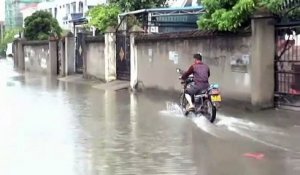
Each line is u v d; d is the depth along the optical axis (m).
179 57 17.77
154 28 24.66
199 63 13.20
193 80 13.15
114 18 28.66
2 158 8.70
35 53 42.22
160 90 19.42
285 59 13.03
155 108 15.52
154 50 19.72
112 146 9.66
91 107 16.12
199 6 24.73
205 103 12.58
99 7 30.06
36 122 12.95
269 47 13.23
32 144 9.94
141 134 10.95
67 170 7.79
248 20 13.70
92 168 7.90
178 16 24.98
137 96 19.41
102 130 11.56
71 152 9.14
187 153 8.90
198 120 12.69
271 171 7.49
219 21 13.93
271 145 9.39
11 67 52.56
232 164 7.99
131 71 21.64
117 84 23.62
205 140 10.07
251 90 13.49
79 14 48.75
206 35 15.49
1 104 17.27
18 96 20.30
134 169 7.79
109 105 16.59
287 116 12.28
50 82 29.08
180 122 12.55
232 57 14.36
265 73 13.23
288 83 12.96
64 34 34.06
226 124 11.84
